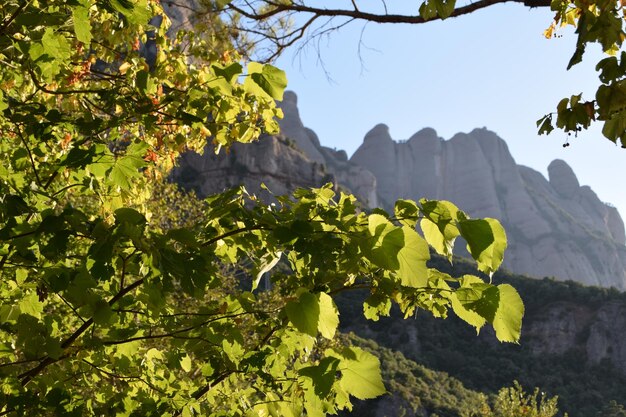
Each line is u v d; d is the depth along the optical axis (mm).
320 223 2092
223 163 75625
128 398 2631
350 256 1946
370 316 2412
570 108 2465
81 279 2021
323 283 2355
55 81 3266
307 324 1787
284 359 2432
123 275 2088
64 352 2498
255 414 2492
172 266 1821
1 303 2623
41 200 2391
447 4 2438
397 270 1780
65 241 1834
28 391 2148
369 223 1775
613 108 2295
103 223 1826
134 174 2262
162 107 2680
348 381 1897
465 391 56000
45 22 2193
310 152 147000
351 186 147250
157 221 10688
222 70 2350
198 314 2477
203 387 2680
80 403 2361
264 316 2424
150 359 3104
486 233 1733
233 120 3391
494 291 1772
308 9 4777
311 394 2111
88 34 2205
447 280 2113
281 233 1976
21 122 2371
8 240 2000
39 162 3035
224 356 2412
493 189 162125
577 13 3211
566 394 66312
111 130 2746
